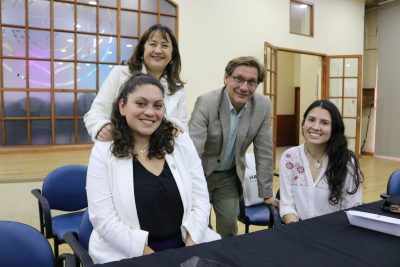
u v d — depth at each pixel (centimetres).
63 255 130
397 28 729
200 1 546
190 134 183
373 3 758
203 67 555
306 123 177
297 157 183
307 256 106
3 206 328
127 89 133
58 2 479
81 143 513
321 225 134
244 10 585
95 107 171
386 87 756
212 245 113
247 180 249
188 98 545
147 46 175
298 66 932
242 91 173
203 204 144
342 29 714
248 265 99
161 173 136
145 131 132
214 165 196
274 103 598
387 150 757
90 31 499
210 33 557
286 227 131
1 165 409
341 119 175
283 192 184
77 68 500
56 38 485
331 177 173
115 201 128
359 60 693
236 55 582
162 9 530
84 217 152
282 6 626
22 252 125
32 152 479
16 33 466
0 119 471
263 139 200
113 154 131
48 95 490
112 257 124
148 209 129
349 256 106
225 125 187
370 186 486
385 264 101
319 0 675
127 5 512
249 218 229
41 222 217
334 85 712
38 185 353
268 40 614
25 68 474
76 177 234
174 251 108
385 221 125
